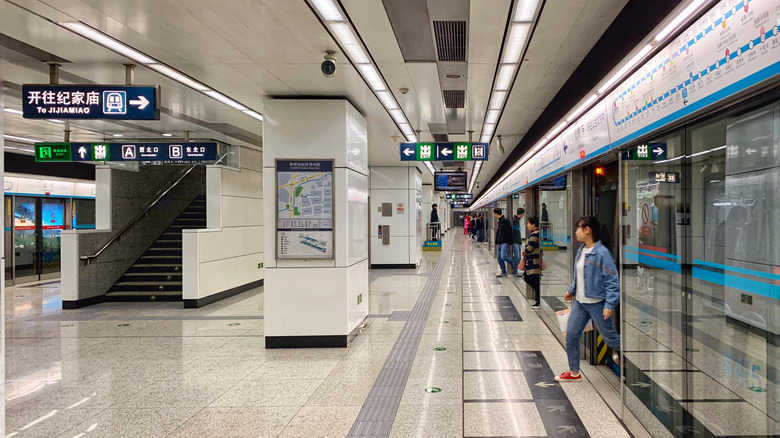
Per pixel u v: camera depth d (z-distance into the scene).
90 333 6.61
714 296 2.64
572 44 4.13
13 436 3.37
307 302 5.69
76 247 8.74
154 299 9.41
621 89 3.59
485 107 6.48
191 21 3.69
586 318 4.23
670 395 3.17
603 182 5.28
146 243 11.25
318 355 5.33
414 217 14.61
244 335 6.39
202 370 4.85
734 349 2.46
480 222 28.53
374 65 4.70
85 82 5.38
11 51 4.38
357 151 6.31
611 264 3.89
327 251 5.66
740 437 2.43
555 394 4.04
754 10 1.95
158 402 3.98
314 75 5.02
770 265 2.15
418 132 8.41
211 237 9.02
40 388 4.36
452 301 8.67
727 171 2.46
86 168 14.80
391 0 3.42
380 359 5.12
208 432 3.40
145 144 8.32
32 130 8.83
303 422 3.54
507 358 5.12
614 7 3.40
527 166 8.66
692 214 2.83
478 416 3.60
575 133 5.06
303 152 5.74
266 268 5.71
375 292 9.78
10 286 12.27
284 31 3.88
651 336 3.45
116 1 3.35
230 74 5.02
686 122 2.69
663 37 2.71
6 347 5.85
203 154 8.27
